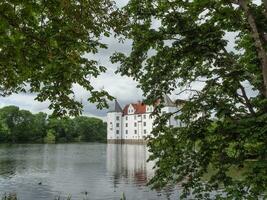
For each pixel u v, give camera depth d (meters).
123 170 43.28
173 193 24.78
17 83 9.50
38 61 7.34
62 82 9.09
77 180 34.50
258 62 10.07
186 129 10.19
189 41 10.10
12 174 39.81
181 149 10.24
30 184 32.12
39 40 6.95
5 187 30.47
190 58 10.75
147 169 44.12
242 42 10.52
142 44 10.45
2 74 8.26
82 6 7.93
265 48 9.96
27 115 182.12
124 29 9.68
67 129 199.25
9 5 5.80
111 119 158.50
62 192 27.89
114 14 9.12
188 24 10.28
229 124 9.24
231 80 10.19
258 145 8.91
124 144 149.12
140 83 11.23
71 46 7.86
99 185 31.06
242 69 9.70
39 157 67.50
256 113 9.31
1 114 172.12
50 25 7.24
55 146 128.88
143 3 10.52
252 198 7.77
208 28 10.12
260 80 9.60
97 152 85.31
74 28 7.82
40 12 6.36
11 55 7.00
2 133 164.12
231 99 10.37
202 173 10.07
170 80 11.11
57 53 7.55
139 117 147.88
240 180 8.31
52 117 10.13
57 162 55.88
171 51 10.47
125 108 158.50
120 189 28.70
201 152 9.88
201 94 10.47
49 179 35.38
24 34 6.48
